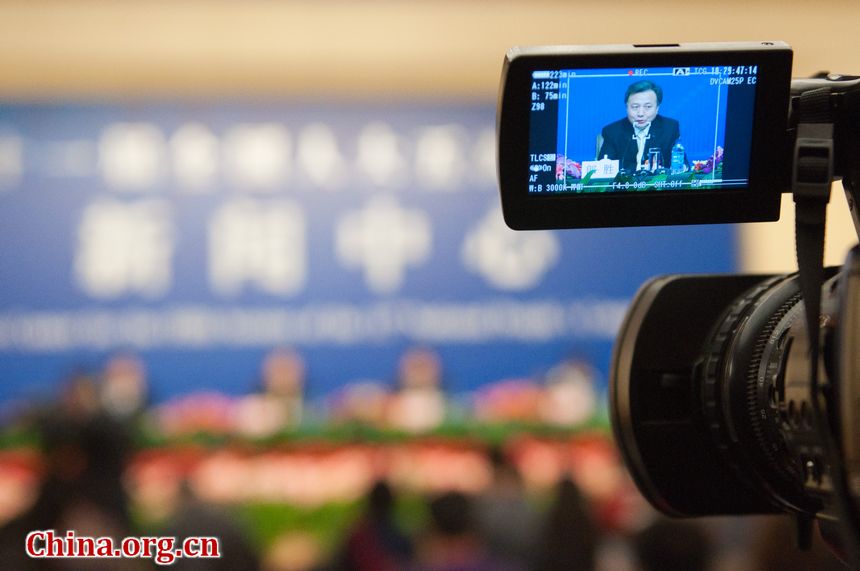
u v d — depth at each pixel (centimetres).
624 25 503
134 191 532
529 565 391
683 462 112
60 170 529
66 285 527
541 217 103
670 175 104
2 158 525
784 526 260
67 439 349
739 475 109
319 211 539
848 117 96
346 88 532
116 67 516
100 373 524
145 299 530
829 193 90
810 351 87
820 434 85
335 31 513
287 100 536
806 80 105
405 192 541
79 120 529
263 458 518
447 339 538
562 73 100
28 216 527
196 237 534
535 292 539
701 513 113
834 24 496
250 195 537
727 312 111
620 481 451
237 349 532
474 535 389
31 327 524
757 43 101
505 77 99
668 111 102
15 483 504
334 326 536
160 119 533
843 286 82
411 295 539
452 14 510
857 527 81
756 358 102
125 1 501
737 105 103
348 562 376
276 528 510
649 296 114
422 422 527
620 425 113
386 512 376
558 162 102
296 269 537
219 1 504
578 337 538
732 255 530
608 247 537
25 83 520
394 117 541
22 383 522
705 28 497
